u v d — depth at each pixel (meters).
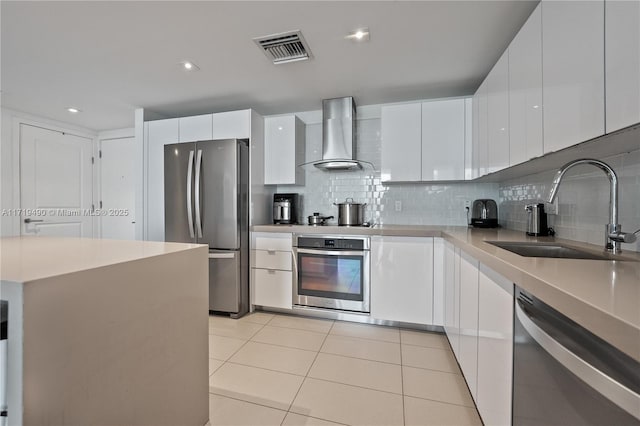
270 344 2.15
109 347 0.84
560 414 0.67
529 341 0.83
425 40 1.92
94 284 0.80
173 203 2.89
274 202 3.21
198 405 1.23
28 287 0.64
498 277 1.07
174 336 1.10
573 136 1.07
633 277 0.73
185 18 1.69
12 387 0.64
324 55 2.10
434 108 2.66
